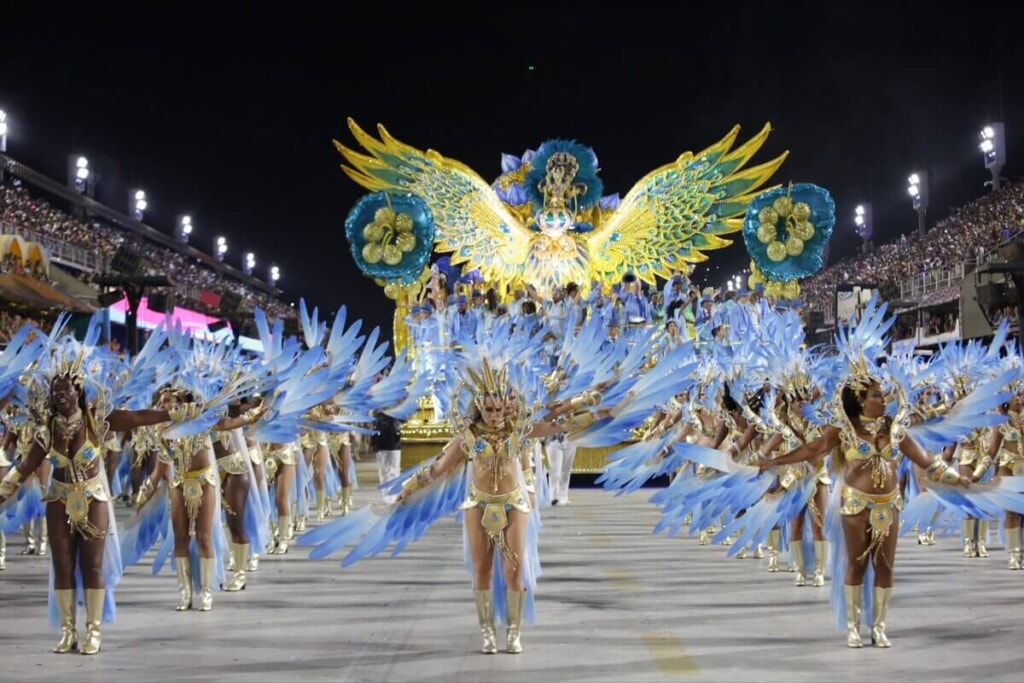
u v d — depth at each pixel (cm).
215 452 1178
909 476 1534
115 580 920
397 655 838
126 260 2642
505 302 2439
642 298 2317
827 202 2412
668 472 1498
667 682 744
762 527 1148
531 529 934
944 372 1314
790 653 833
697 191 2561
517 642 845
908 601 1062
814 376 1157
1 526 1116
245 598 1113
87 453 889
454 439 887
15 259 2564
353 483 1994
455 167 2555
